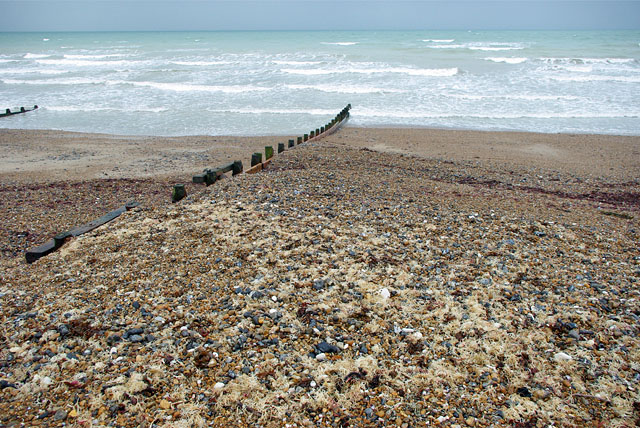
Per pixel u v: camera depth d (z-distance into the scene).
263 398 3.39
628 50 45.16
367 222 6.59
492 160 13.77
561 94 24.44
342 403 3.37
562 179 11.64
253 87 27.28
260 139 17.09
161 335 4.02
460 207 7.66
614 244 6.24
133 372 3.58
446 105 22.69
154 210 7.09
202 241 5.86
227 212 6.82
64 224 8.24
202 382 3.53
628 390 3.50
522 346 4.00
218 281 4.90
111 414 3.19
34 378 3.49
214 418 3.20
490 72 30.98
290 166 10.70
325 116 20.86
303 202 7.36
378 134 17.59
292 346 3.94
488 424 3.22
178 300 4.55
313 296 4.64
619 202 9.53
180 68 36.31
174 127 19.28
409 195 8.34
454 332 4.17
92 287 4.79
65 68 39.06
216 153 14.91
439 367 3.75
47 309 4.35
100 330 4.05
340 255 5.50
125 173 12.44
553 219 7.27
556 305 4.59
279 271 5.09
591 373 3.69
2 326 4.09
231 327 4.15
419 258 5.52
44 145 16.19
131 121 20.44
